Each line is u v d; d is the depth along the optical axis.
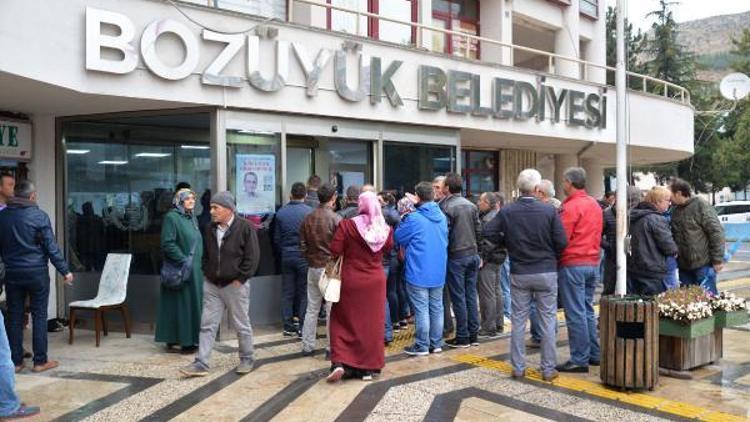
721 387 5.46
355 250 5.72
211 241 5.90
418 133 9.74
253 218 7.84
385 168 9.37
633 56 36.22
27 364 6.40
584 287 5.93
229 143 7.62
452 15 14.52
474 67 10.37
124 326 8.03
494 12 14.98
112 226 8.23
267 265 8.02
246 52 7.62
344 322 5.77
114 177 8.23
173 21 7.03
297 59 8.10
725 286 12.44
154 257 7.99
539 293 5.64
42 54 5.93
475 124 10.38
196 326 6.84
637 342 5.31
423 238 6.50
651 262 6.02
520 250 5.61
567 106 12.03
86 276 8.26
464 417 4.80
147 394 5.45
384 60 9.12
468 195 14.91
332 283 5.61
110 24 6.61
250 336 6.00
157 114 7.76
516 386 5.54
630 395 5.26
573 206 5.82
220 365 6.32
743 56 35.59
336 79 8.49
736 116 30.55
